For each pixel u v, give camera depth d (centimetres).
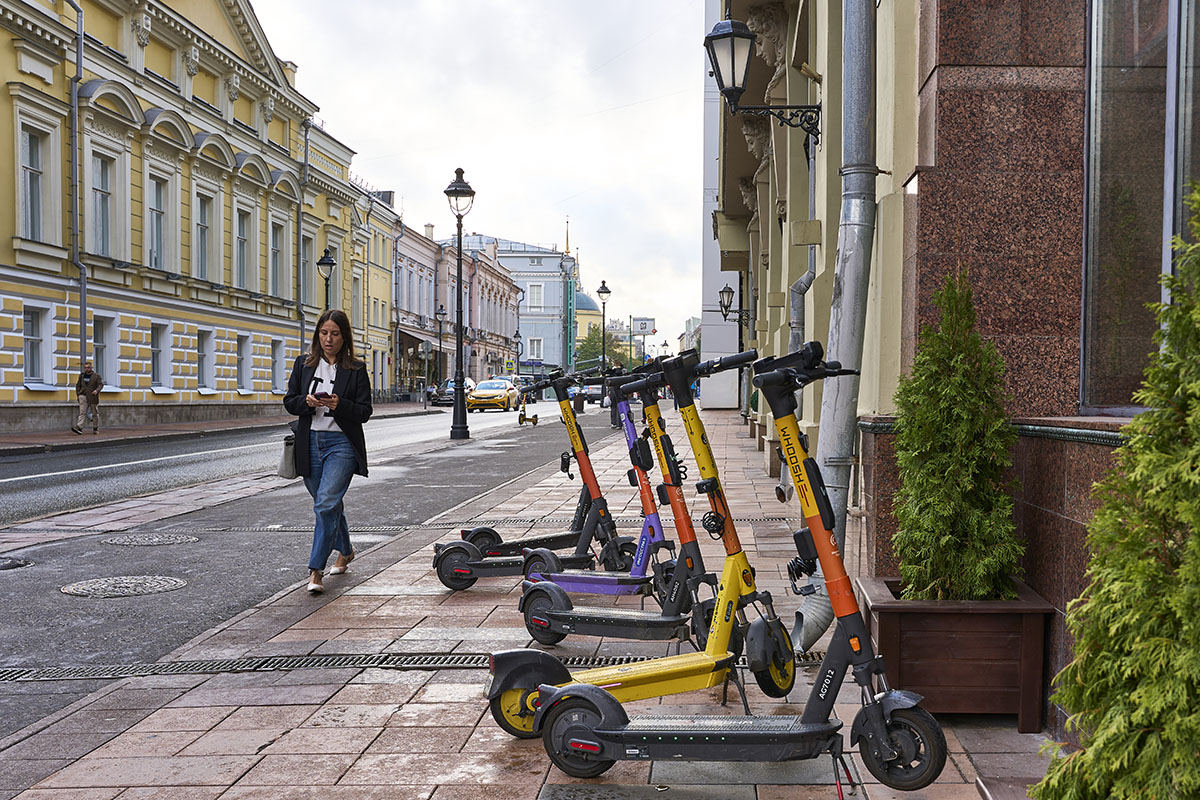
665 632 511
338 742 402
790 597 639
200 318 3553
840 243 507
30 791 357
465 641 558
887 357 561
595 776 362
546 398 9412
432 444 2366
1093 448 359
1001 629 397
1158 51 413
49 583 741
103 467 1762
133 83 3116
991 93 504
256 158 3969
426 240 7038
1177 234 394
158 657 544
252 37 3950
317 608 644
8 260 2511
